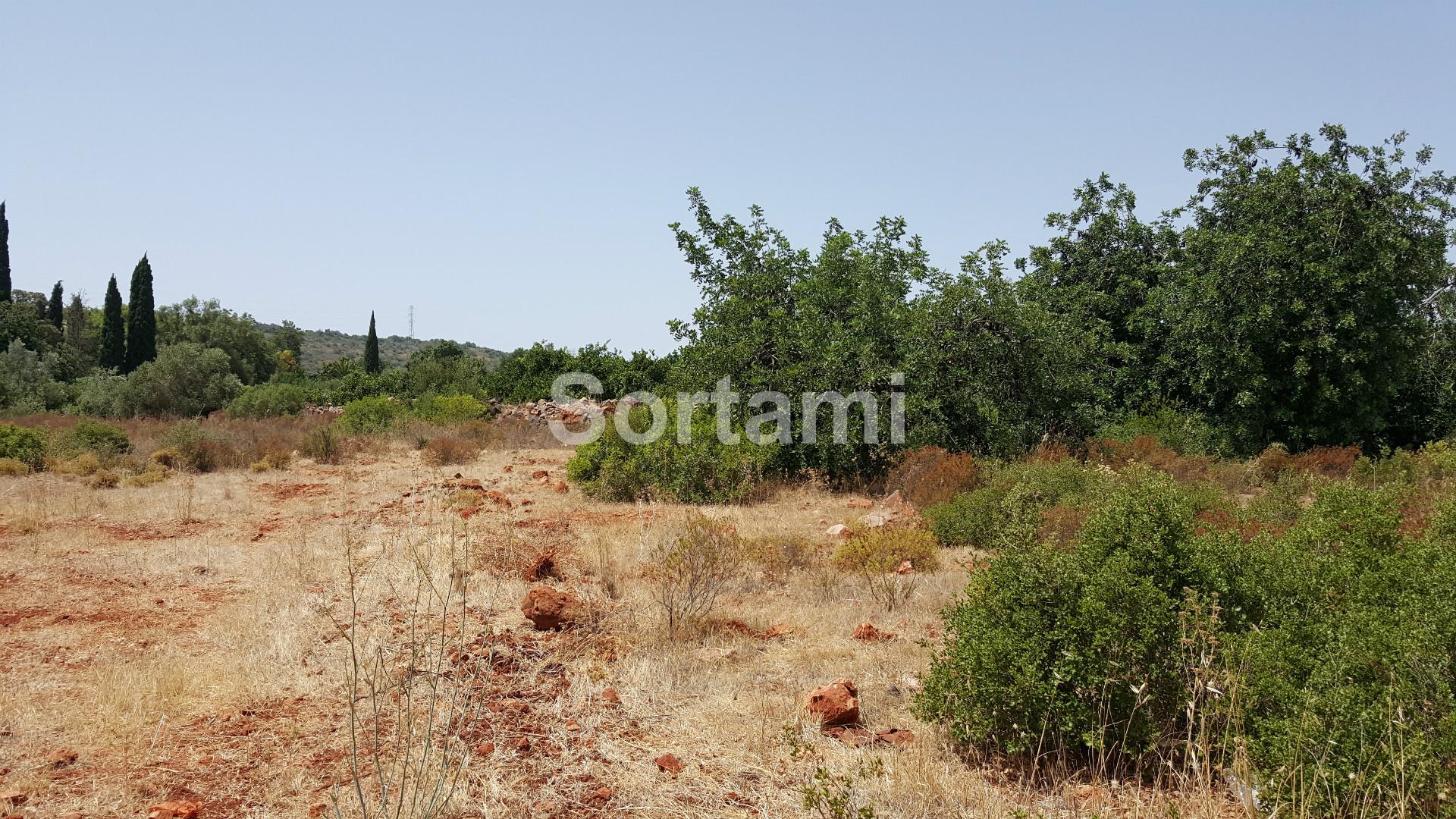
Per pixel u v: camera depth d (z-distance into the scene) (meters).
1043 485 11.88
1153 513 5.02
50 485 14.90
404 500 13.87
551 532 10.54
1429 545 5.30
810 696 5.31
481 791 4.21
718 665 6.21
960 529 10.79
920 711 4.93
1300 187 19.64
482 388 36.00
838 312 17.75
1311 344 18.81
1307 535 6.02
